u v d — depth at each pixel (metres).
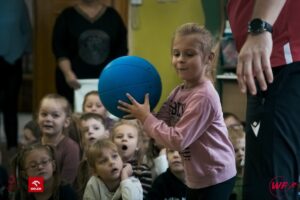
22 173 2.66
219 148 1.73
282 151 1.37
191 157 1.75
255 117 1.41
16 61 5.09
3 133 6.12
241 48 1.40
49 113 3.08
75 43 4.52
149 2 5.40
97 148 2.62
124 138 2.90
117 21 4.60
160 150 3.13
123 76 1.76
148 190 2.78
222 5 4.71
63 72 4.43
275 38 1.44
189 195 1.82
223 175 1.73
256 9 1.33
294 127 1.38
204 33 1.72
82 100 4.29
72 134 3.32
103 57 4.54
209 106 1.66
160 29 5.41
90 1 4.57
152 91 1.77
